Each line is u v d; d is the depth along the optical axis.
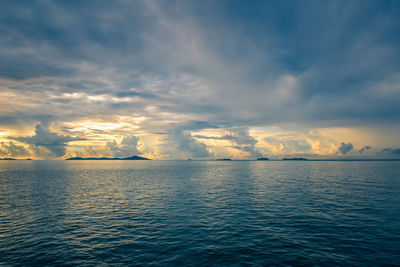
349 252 16.80
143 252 17.11
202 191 45.22
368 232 20.83
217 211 28.78
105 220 25.19
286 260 15.66
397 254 16.44
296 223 23.59
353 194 40.03
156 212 28.50
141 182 62.88
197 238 19.78
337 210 28.64
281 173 96.88
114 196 39.88
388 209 29.00
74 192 44.44
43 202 34.62
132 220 25.16
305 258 15.93
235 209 29.72
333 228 21.97
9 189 48.28
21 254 16.89
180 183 60.09
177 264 15.25
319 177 75.19
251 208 30.16
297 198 36.66
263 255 16.45
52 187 51.78
